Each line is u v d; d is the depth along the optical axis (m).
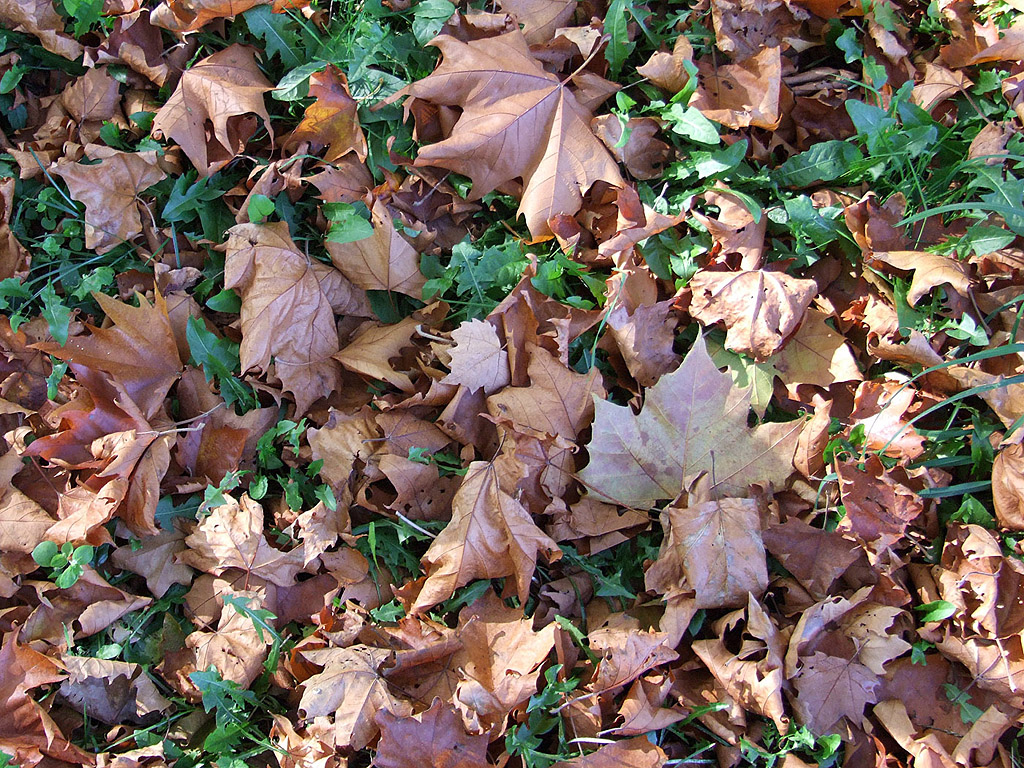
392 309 0.98
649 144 0.99
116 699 0.89
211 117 0.96
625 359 0.95
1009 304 0.94
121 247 0.98
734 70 0.99
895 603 0.90
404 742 0.84
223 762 0.87
